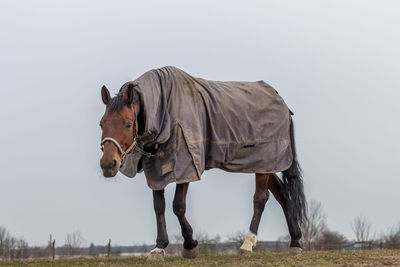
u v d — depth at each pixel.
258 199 8.59
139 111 6.91
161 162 7.27
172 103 7.38
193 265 6.60
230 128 8.09
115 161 6.41
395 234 26.52
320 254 8.52
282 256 8.28
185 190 7.61
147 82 7.18
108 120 6.57
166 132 7.13
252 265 6.52
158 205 7.48
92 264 7.19
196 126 7.50
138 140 7.08
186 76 7.83
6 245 17.64
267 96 8.83
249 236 8.35
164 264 6.80
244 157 8.41
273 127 8.73
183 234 7.85
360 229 28.00
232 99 8.27
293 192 8.96
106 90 6.96
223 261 7.20
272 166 8.62
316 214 30.36
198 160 7.42
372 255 8.02
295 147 9.15
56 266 7.14
